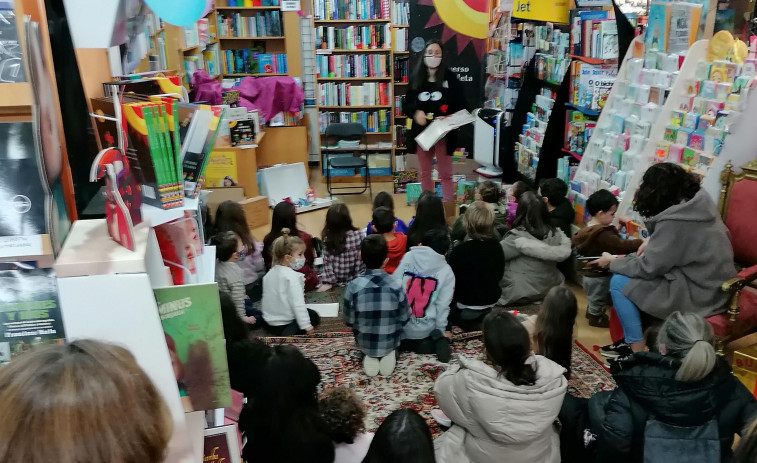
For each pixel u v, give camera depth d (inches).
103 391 30.8
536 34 225.6
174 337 51.9
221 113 68.1
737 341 135.8
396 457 61.9
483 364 85.4
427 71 232.2
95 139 64.6
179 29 206.8
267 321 148.3
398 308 128.0
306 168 280.2
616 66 179.2
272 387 74.7
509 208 191.6
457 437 91.3
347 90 291.1
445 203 238.1
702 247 118.0
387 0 277.4
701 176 134.6
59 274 44.8
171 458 47.7
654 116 154.5
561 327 99.3
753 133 130.8
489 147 238.4
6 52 43.3
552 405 79.8
